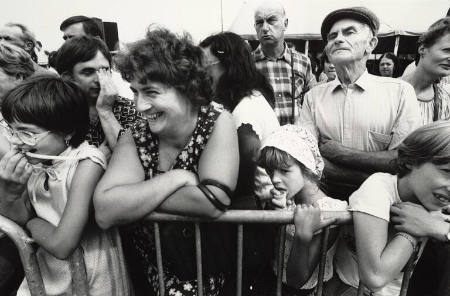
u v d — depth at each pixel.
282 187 1.42
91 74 1.87
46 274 1.40
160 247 1.25
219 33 1.88
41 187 1.31
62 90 1.24
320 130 2.21
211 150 1.22
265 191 1.46
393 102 1.98
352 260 1.49
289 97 3.51
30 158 1.25
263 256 1.41
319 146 2.18
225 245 1.31
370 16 1.95
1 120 1.46
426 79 2.21
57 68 1.91
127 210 1.16
